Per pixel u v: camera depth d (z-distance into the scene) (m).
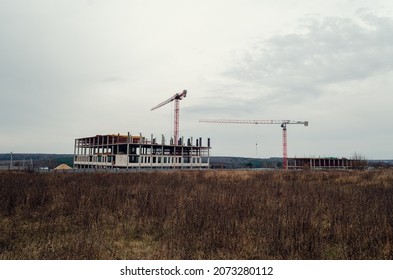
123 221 8.70
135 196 12.91
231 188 15.57
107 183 17.70
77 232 7.66
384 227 7.14
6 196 11.62
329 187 16.86
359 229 7.15
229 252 6.17
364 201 11.03
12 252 6.08
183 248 6.18
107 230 7.84
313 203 10.84
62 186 15.30
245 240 6.74
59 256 5.70
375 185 18.84
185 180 20.62
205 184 17.75
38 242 6.74
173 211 9.55
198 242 6.77
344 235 7.01
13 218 9.12
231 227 7.62
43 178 19.52
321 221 8.45
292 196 12.38
